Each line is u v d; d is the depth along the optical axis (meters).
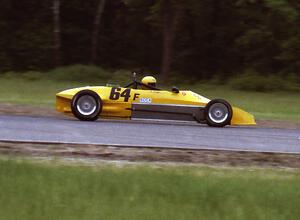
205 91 106.31
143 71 133.88
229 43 131.12
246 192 21.92
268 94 103.62
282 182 24.50
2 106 54.97
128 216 18.12
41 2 138.50
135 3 120.88
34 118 44.03
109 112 44.22
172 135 38.38
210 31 131.25
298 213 19.61
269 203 20.62
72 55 137.38
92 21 140.75
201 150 33.47
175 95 45.03
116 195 20.55
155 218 18.11
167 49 116.94
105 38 139.12
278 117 59.06
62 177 22.70
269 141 38.50
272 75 115.56
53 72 119.94
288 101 87.50
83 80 116.50
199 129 42.56
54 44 132.25
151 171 25.05
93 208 18.73
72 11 139.88
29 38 132.75
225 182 23.39
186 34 134.12
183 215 18.62
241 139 38.56
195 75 131.38
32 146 31.75
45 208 18.39
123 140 35.00
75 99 43.41
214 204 20.14
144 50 138.75
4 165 24.16
